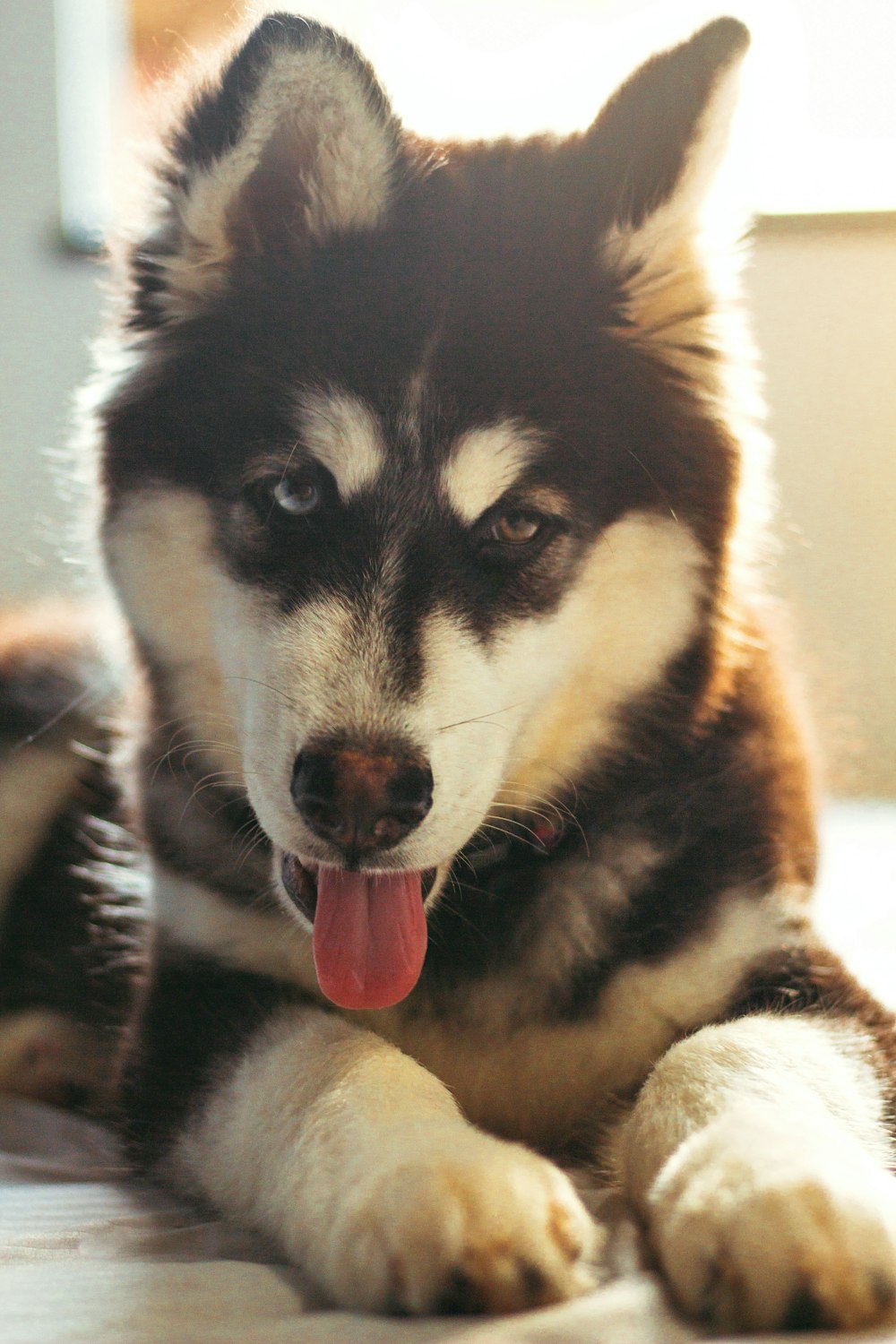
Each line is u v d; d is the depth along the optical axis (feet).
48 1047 2.19
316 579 1.68
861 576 5.19
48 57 5.42
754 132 1.88
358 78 1.78
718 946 1.70
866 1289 1.24
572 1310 1.27
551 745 1.80
